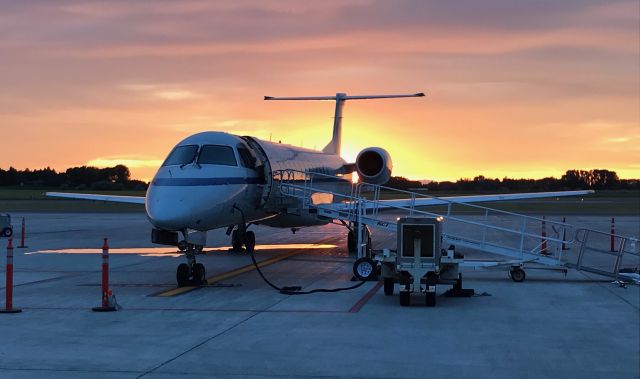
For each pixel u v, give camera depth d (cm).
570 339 983
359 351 912
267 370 820
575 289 1486
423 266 1288
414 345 947
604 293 1427
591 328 1061
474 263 1616
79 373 809
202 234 1571
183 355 894
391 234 3484
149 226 3900
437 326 1077
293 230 2738
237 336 1007
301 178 2162
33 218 4825
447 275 1354
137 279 1678
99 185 12988
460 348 929
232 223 1730
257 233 3447
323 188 2483
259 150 1878
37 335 1018
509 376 794
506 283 1585
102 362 859
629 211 5969
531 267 1886
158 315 1179
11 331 1047
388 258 1391
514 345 946
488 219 4744
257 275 1748
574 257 2284
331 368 829
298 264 2012
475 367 832
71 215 5316
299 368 830
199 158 1602
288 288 1457
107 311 1216
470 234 3331
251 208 1748
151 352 910
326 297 1377
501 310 1220
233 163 1659
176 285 1564
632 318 1143
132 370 822
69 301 1330
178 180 1514
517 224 4166
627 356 885
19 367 835
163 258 2202
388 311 1212
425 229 1309
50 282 1619
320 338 992
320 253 2366
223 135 1717
